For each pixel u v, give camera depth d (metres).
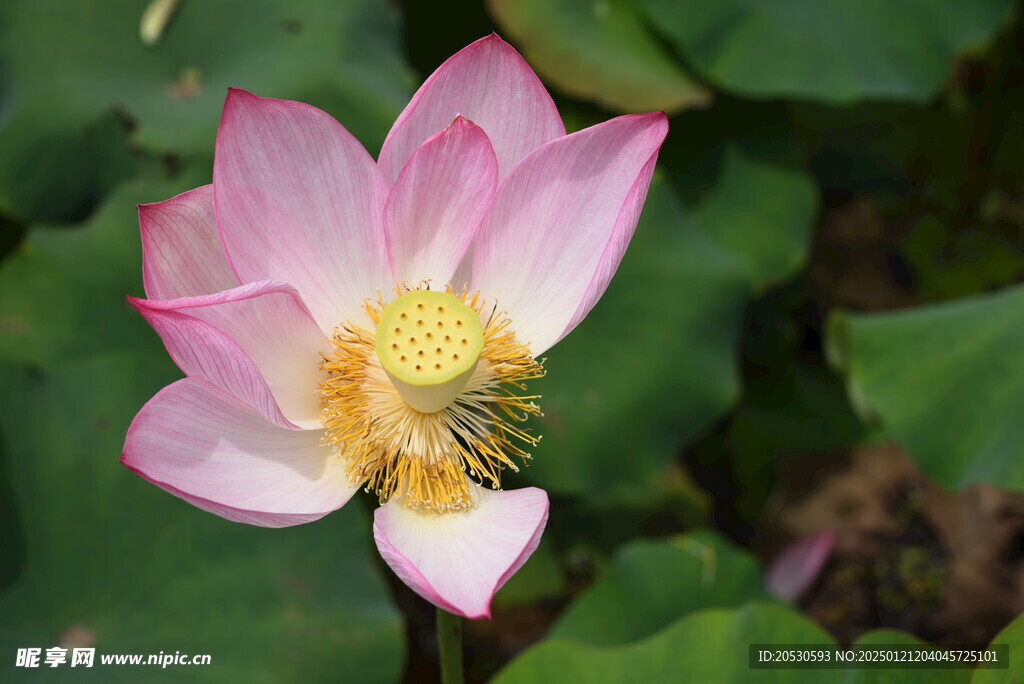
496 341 0.93
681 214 1.18
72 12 1.16
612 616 1.08
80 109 1.14
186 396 0.90
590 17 1.20
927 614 1.27
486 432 0.93
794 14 1.21
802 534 1.31
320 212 0.93
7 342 1.09
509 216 0.93
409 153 0.93
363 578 1.04
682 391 1.14
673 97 1.20
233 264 0.91
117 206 1.13
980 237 1.49
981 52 1.46
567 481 1.11
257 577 1.03
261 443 0.92
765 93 1.19
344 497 0.92
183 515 1.03
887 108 1.49
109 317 1.11
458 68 0.92
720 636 0.98
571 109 1.21
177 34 1.17
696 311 1.15
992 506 1.33
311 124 0.91
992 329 1.15
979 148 1.51
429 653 1.20
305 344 0.93
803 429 1.29
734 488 1.33
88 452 1.03
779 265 1.21
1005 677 0.94
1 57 1.15
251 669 1.01
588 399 1.12
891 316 1.19
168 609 1.01
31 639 1.00
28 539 1.01
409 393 0.91
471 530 0.91
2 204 1.14
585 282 0.93
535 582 1.16
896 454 1.38
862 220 1.53
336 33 1.15
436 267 0.94
